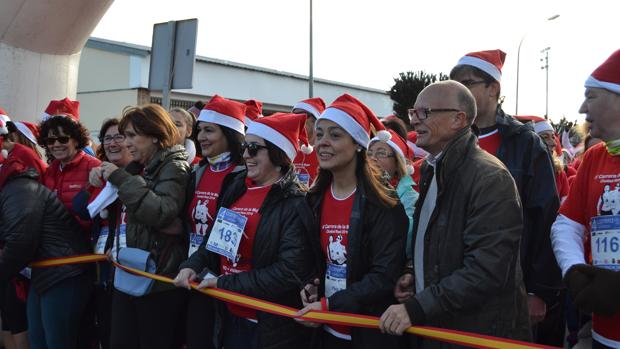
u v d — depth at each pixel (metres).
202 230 3.54
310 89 20.36
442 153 2.42
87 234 4.14
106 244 3.90
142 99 20.05
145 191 3.35
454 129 2.44
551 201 2.98
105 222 3.99
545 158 3.09
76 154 4.20
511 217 2.24
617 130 2.32
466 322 2.31
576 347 3.31
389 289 2.64
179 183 3.52
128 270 3.43
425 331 2.29
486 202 2.25
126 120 3.63
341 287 2.77
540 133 6.11
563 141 8.82
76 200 3.94
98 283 4.03
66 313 3.89
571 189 2.62
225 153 3.63
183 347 3.76
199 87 20.81
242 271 3.21
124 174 3.44
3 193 3.81
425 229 2.50
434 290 2.25
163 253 3.49
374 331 2.67
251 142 3.17
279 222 3.07
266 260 3.08
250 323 3.15
